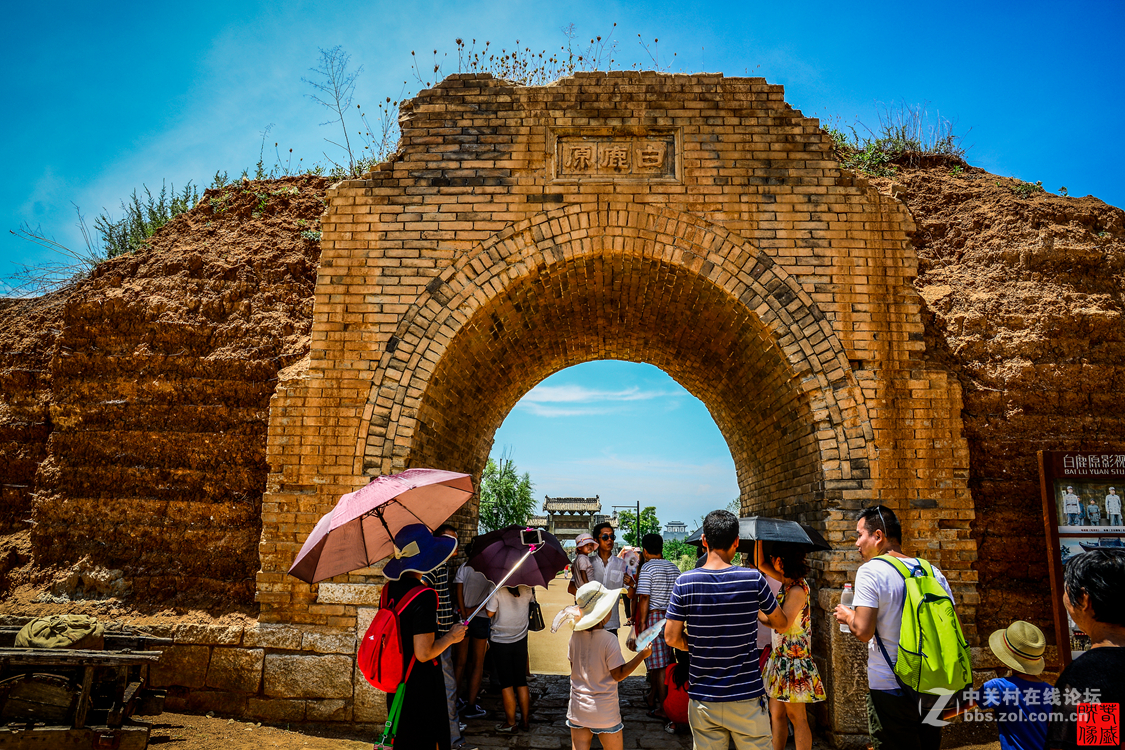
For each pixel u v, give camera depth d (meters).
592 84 8.02
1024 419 7.41
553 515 41.53
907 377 7.34
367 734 6.57
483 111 8.02
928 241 8.90
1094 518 6.68
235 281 8.54
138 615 7.09
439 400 8.16
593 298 9.09
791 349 7.46
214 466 7.72
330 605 6.89
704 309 8.41
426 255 7.73
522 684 7.00
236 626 6.91
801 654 5.25
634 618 8.00
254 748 5.96
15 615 6.95
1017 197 8.90
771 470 9.55
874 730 3.97
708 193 7.76
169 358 8.05
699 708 4.02
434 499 4.77
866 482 7.09
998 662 6.71
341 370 7.46
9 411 8.43
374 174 7.90
